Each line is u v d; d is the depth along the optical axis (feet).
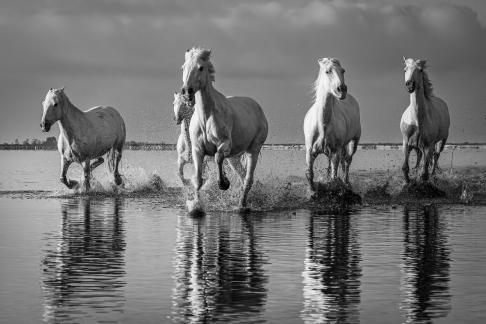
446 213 58.54
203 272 34.32
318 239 44.11
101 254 39.01
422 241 43.34
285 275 33.65
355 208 62.13
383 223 51.85
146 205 65.05
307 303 28.66
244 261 36.99
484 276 33.37
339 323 26.07
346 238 44.52
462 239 44.11
